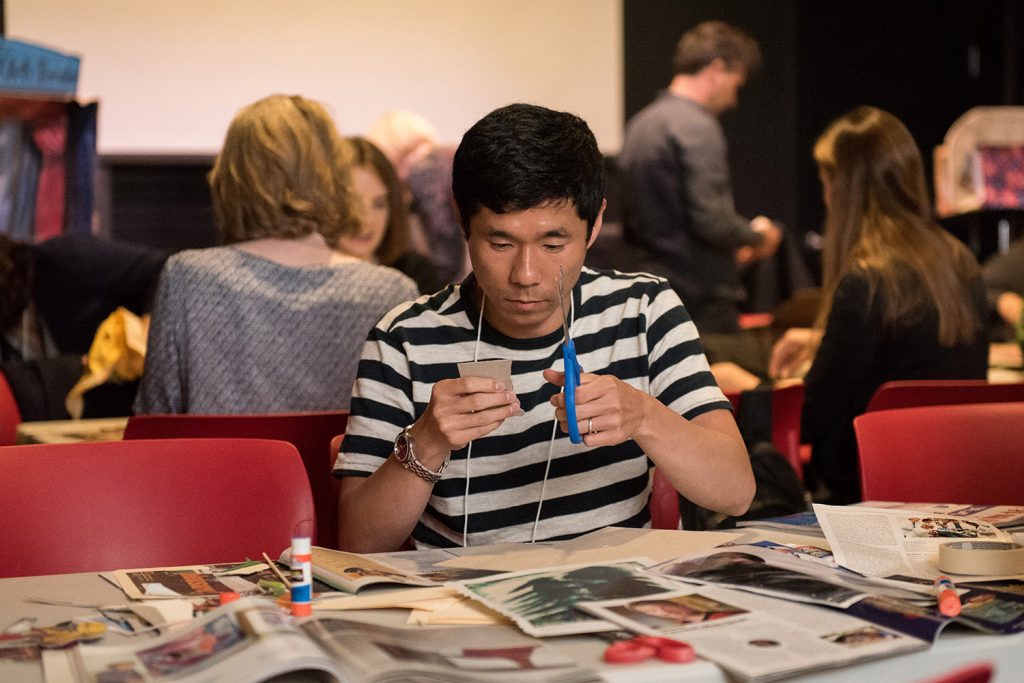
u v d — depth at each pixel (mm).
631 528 1534
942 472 1882
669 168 5191
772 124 7273
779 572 1227
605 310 1703
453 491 1662
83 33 6051
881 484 1855
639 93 6965
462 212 1514
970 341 2820
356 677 920
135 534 1559
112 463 1567
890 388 2381
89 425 2725
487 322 1675
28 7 5953
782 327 4332
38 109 3963
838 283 2795
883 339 2779
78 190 4047
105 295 3775
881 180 2816
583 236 1506
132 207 6195
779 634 1024
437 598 1185
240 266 2283
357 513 1548
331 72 6383
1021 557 1246
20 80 3930
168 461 1589
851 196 2854
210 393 2252
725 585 1185
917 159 2836
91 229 4074
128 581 1311
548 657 973
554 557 1380
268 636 979
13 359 3664
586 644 1029
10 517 1508
